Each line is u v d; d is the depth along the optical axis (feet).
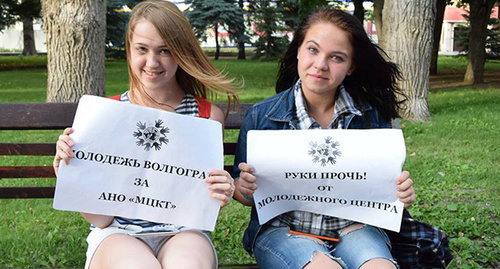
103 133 8.04
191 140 8.20
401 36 32.48
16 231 14.94
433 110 37.01
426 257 9.24
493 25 90.43
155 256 8.41
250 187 8.47
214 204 8.29
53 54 28.81
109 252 7.80
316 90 8.68
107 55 107.55
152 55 8.43
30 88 55.01
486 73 74.84
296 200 8.67
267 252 8.65
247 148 8.50
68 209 8.09
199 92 9.43
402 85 32.91
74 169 8.02
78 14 28.32
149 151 8.14
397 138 8.34
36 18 87.71
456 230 14.99
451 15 155.74
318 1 66.23
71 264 12.81
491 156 23.80
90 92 29.12
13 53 140.05
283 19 110.42
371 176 8.37
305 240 8.55
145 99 9.16
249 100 44.78
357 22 8.54
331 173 8.41
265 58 110.52
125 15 101.76
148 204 8.25
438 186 19.60
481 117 33.68
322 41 8.41
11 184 19.45
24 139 27.14
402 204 8.44
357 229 8.82
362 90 9.32
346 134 8.38
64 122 10.37
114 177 8.13
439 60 108.47
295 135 8.45
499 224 15.55
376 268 7.96
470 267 12.43
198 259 7.72
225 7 101.09
